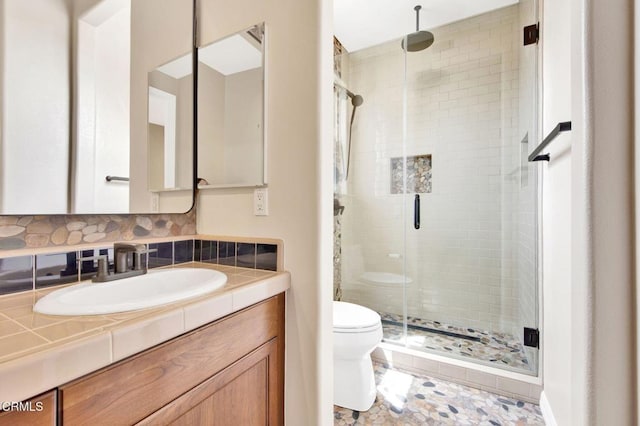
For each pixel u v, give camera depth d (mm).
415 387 1745
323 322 1100
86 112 982
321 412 1081
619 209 628
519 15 2215
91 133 996
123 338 576
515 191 2305
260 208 1202
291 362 1116
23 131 839
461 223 2521
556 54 1319
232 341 857
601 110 640
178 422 691
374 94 2775
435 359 1856
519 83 2256
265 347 1002
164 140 1233
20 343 505
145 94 1168
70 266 934
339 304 1896
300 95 1123
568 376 1124
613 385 630
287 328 1129
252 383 938
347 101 2783
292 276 1128
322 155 1103
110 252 1040
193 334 734
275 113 1175
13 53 823
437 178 2604
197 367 743
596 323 645
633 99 613
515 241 2309
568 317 1122
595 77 645
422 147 2646
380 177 2781
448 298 2551
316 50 1098
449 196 2562
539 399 1558
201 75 1340
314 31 1100
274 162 1176
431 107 2607
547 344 1469
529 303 1849
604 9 639
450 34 2508
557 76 1301
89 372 527
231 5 1280
